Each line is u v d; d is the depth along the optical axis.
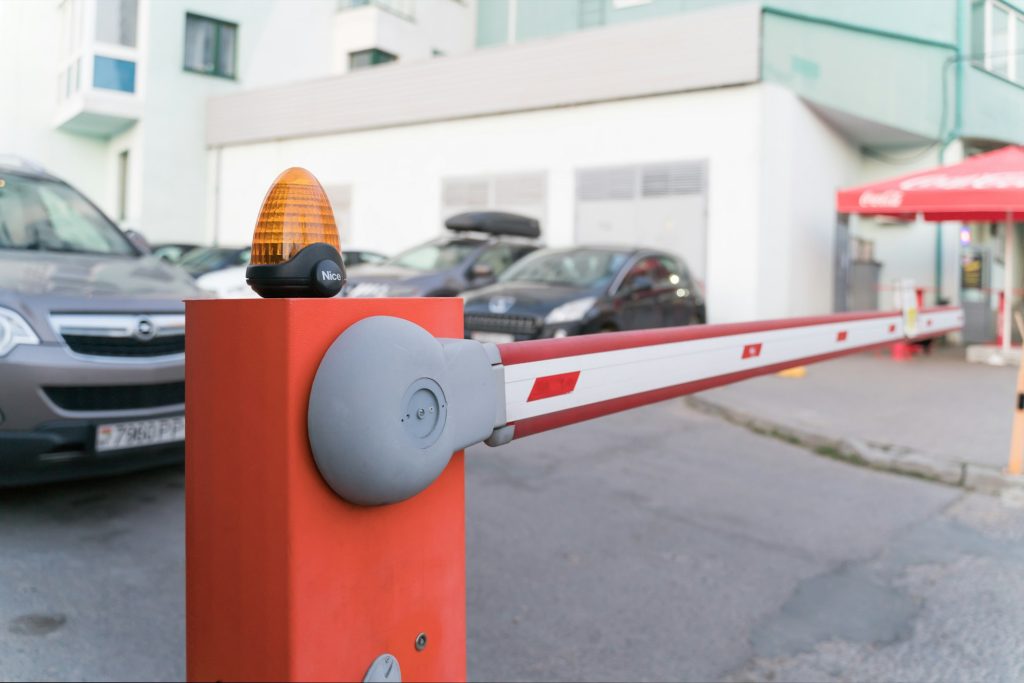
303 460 0.76
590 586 2.74
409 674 0.90
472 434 0.94
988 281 8.27
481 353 0.97
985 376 7.49
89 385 2.90
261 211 0.83
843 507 3.68
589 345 1.23
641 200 10.46
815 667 2.15
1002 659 2.07
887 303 10.56
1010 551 3.00
